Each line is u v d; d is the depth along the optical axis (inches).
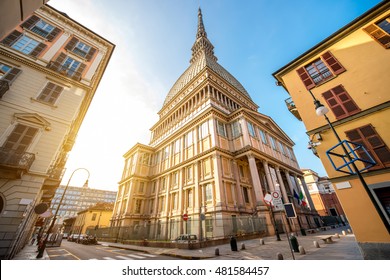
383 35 427.2
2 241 418.9
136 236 992.9
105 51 898.7
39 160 527.5
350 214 356.8
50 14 789.9
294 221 999.0
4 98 538.0
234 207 882.1
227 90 1536.7
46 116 590.6
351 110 418.3
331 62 491.5
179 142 1328.7
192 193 1023.0
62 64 719.1
